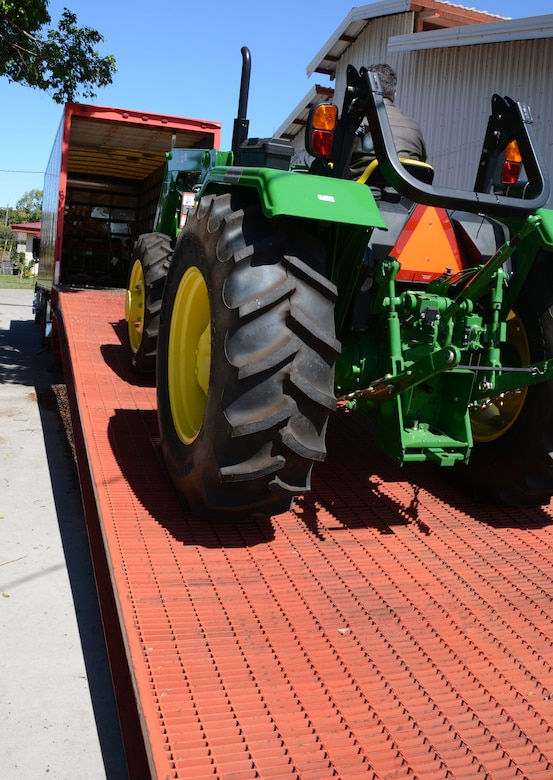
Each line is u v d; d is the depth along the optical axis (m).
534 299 3.09
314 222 2.71
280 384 2.49
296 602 2.42
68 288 8.52
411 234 3.12
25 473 5.25
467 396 2.90
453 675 2.10
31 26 8.96
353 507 3.24
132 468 3.35
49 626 3.28
